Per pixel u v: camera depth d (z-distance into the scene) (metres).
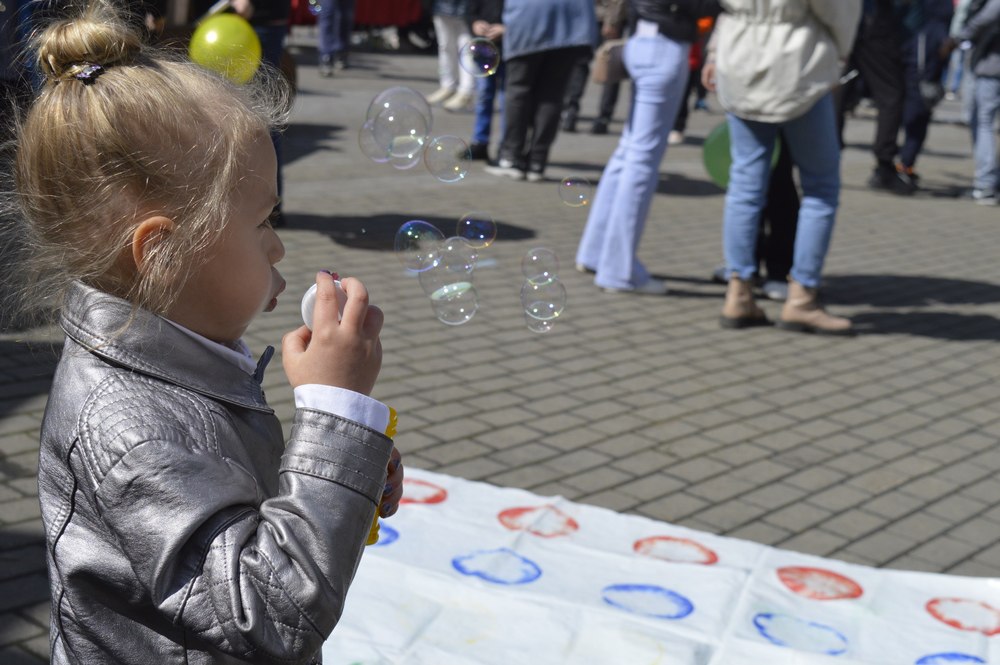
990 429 4.34
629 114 5.88
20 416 3.72
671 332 5.36
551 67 8.61
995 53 9.34
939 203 9.54
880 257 7.36
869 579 3.04
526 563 3.00
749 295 5.48
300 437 1.22
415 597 2.79
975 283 6.76
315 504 1.18
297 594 1.11
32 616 2.63
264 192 1.26
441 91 12.59
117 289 1.24
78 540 1.17
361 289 1.30
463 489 3.42
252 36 4.24
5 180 1.31
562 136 11.44
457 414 4.10
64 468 1.18
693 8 5.54
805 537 3.34
